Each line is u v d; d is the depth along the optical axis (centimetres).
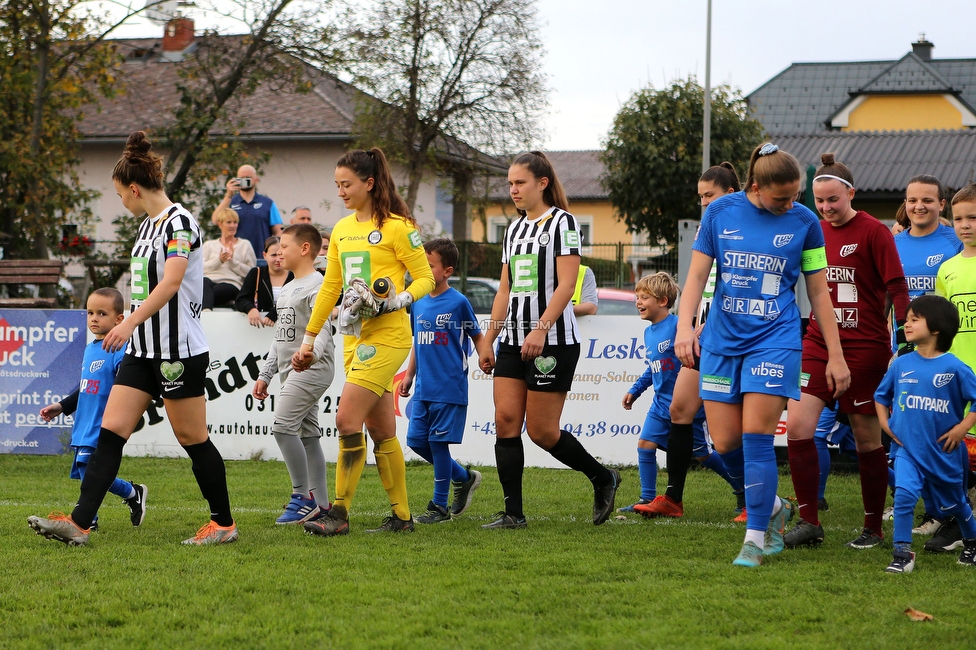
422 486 1012
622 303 1691
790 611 504
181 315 660
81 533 659
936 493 641
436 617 492
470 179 3388
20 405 1257
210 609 505
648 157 3256
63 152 2142
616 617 496
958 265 761
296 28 2253
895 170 3291
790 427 685
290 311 805
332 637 460
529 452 1186
